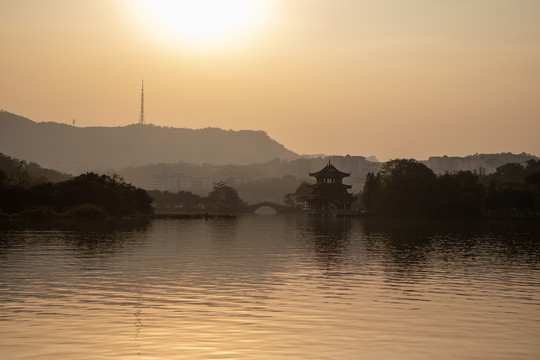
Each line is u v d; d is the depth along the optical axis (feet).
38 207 573.74
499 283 181.98
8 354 101.09
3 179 608.60
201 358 100.01
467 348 107.86
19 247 274.98
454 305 145.89
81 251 260.83
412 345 109.40
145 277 186.70
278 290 164.96
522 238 389.80
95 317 128.57
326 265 224.12
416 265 226.79
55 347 105.40
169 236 372.79
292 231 467.52
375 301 150.10
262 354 102.78
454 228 527.40
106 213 597.93
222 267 214.28
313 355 102.63
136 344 107.76
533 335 117.08
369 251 285.43
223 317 129.90
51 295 153.38
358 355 102.89
